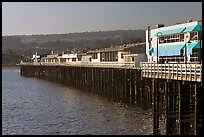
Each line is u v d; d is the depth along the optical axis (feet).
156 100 117.50
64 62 362.33
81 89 271.49
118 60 232.32
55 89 277.23
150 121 132.77
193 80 95.81
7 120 145.69
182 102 105.70
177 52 152.25
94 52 272.51
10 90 276.21
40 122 140.26
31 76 480.64
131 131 118.93
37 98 218.59
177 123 114.52
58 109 170.91
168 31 160.04
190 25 146.61
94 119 141.69
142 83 167.02
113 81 210.59
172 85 115.24
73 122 138.00
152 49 176.76
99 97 212.02
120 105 173.78
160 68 112.47
